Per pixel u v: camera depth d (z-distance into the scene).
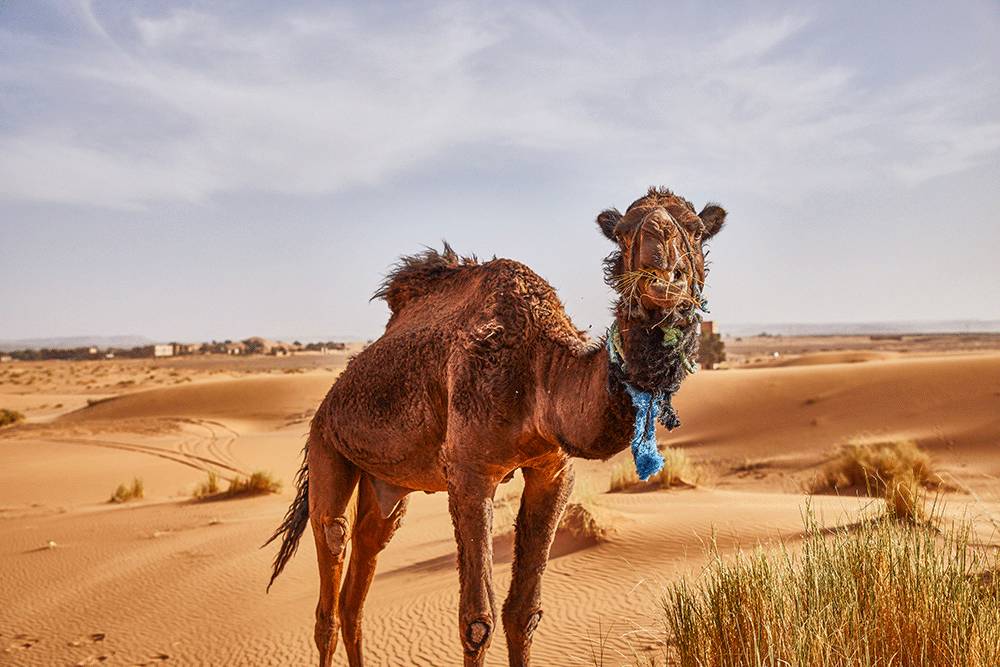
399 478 6.31
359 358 6.74
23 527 21.47
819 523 10.44
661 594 8.02
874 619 4.88
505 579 10.58
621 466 22.61
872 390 39.53
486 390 5.20
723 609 5.31
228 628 10.88
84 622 12.10
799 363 87.12
